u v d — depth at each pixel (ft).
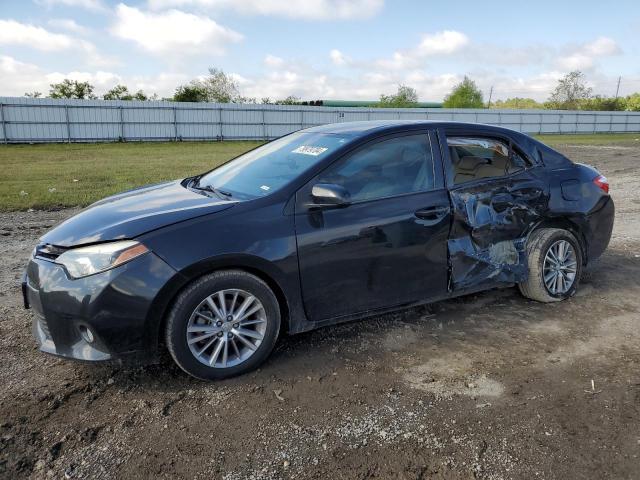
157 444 8.70
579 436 8.87
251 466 8.17
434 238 12.55
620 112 169.27
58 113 101.09
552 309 14.53
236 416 9.48
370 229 11.67
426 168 12.85
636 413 9.54
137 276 9.71
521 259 14.20
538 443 8.70
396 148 12.73
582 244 15.61
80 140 104.37
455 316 14.02
